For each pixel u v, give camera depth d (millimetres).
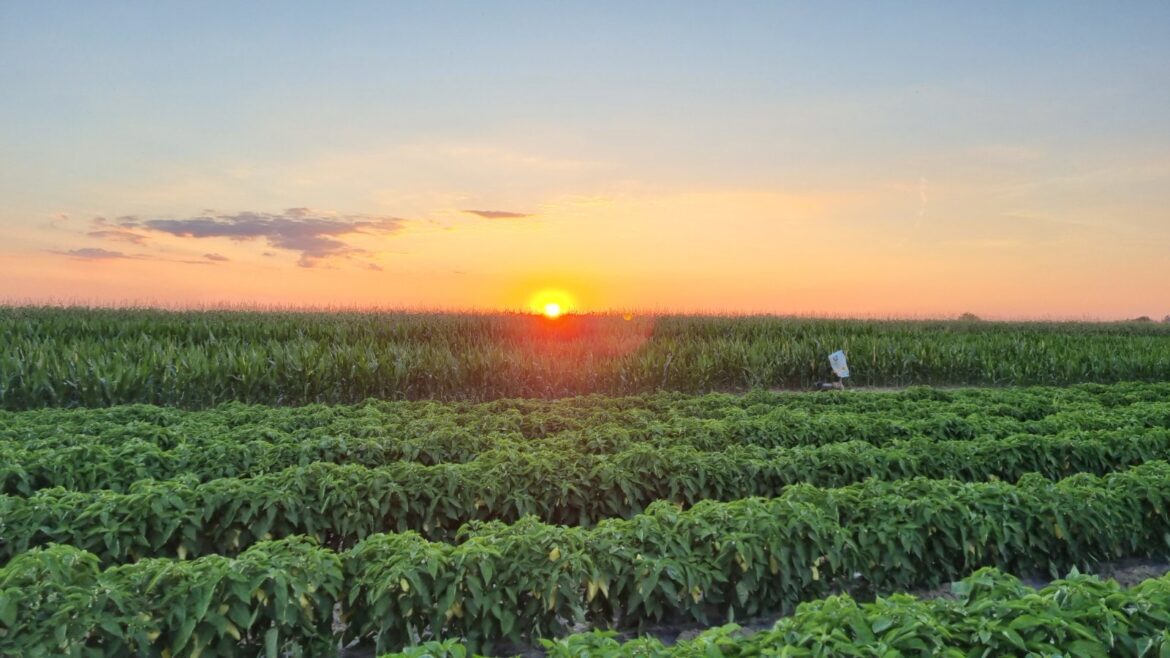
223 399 15672
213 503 6574
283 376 16141
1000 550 6523
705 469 7934
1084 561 6898
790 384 20984
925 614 4047
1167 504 7379
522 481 7625
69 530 5996
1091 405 13008
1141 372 22188
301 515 6812
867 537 6355
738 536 5824
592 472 7742
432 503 7109
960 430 10781
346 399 16594
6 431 9570
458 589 5223
